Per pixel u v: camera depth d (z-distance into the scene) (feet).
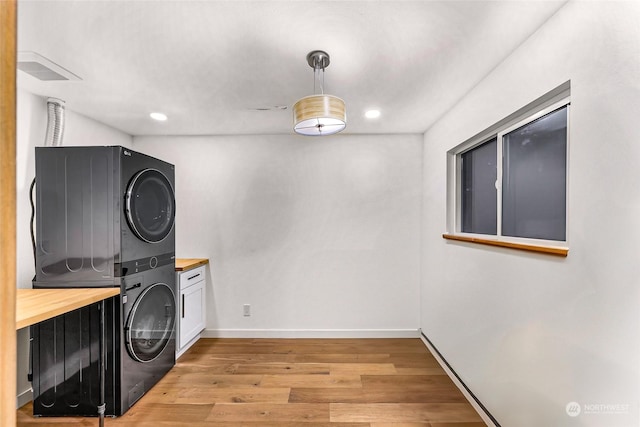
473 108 7.18
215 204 11.17
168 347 8.39
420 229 10.99
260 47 5.53
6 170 1.42
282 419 6.43
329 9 4.54
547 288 4.70
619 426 3.53
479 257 6.77
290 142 11.14
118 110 8.67
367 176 11.07
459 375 7.71
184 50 5.62
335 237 11.09
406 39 5.27
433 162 9.86
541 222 5.35
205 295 11.01
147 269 7.41
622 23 3.52
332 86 7.10
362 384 7.81
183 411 6.70
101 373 6.16
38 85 7.03
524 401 5.20
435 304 9.53
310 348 10.05
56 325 6.48
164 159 11.18
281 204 11.14
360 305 11.05
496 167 6.96
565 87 4.55
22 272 7.26
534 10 4.52
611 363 3.63
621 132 3.52
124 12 4.60
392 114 8.97
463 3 4.40
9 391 1.42
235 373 8.36
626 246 3.46
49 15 4.65
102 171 6.48
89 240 6.47
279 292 11.10
